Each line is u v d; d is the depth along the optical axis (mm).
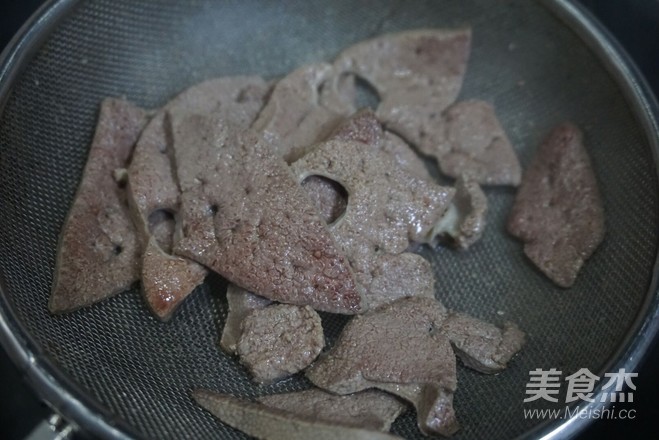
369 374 241
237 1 299
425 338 249
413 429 245
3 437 269
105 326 252
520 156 298
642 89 269
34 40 258
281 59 310
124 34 285
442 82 300
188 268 250
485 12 299
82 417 217
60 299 246
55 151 268
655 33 306
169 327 259
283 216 249
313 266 247
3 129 252
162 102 295
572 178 280
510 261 281
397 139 279
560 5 282
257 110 285
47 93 267
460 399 253
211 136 258
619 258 264
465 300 275
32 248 251
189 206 253
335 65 295
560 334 264
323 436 226
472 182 275
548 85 298
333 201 262
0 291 227
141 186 258
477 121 292
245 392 251
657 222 257
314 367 246
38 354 221
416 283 261
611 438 263
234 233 249
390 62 300
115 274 254
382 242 259
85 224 257
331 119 281
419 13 308
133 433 217
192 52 300
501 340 256
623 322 250
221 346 255
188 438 233
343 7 308
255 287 247
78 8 268
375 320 250
